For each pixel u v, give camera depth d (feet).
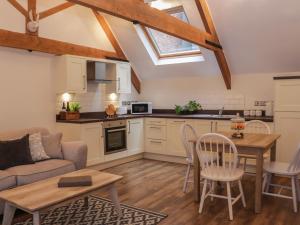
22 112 14.89
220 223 9.89
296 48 15.49
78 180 9.16
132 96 22.17
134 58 20.95
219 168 10.92
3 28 13.74
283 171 10.87
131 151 19.06
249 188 13.46
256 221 10.03
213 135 10.15
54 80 16.38
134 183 14.34
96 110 19.15
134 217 10.40
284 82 14.79
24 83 14.93
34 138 12.71
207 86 19.72
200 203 10.84
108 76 19.51
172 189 13.42
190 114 19.70
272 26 14.93
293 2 13.58
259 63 17.28
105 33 19.40
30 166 11.37
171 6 16.84
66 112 16.33
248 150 10.69
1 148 11.35
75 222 10.09
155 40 19.88
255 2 14.26
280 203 11.64
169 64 20.04
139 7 10.62
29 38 14.62
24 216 10.64
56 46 16.02
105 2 9.21
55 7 16.20
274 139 11.77
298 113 14.53
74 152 12.77
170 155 18.99
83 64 16.76
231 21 15.60
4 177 10.13
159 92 21.91
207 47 15.72
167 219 10.23
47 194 8.39
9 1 13.94
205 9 15.29
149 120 19.80
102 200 12.07
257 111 17.33
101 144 16.85
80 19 17.71
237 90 18.61
